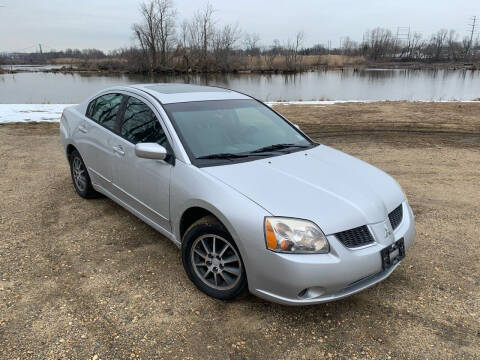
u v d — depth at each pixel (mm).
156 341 2664
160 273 3496
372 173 3549
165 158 3414
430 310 3068
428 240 4238
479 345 2697
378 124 11734
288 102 18016
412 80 47031
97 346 2598
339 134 10258
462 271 3635
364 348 2656
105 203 5086
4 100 23672
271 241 2631
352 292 2756
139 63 70688
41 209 4867
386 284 3426
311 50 130875
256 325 2859
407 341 2729
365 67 87812
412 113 13883
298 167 3379
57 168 6746
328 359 2553
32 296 3113
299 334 2777
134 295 3164
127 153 3883
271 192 2893
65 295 3139
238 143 3709
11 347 2564
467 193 5762
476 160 7684
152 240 4105
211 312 2984
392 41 118812
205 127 3695
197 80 50219
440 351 2637
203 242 3125
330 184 3109
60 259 3689
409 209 3414
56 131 10312
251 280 2793
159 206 3537
